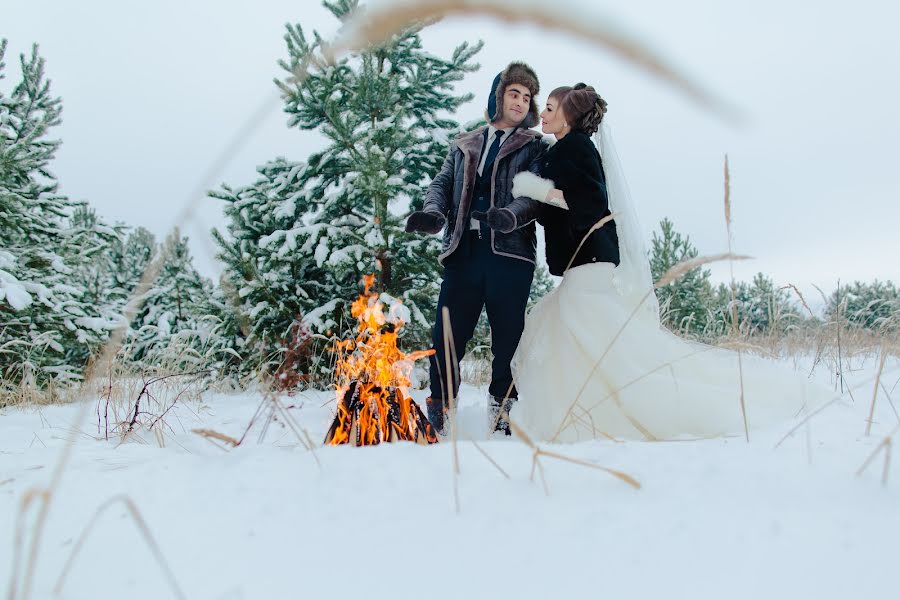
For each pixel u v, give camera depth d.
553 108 2.96
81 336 4.96
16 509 1.09
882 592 0.73
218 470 1.23
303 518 1.00
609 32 0.28
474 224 3.16
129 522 1.00
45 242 5.50
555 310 2.84
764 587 0.75
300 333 2.01
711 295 10.22
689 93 0.29
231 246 4.82
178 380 3.90
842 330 3.96
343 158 5.23
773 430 1.71
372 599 0.76
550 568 0.82
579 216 2.70
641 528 0.92
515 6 0.30
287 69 4.84
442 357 3.07
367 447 1.37
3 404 3.76
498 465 1.23
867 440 1.44
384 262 5.02
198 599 0.77
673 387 2.36
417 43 5.36
